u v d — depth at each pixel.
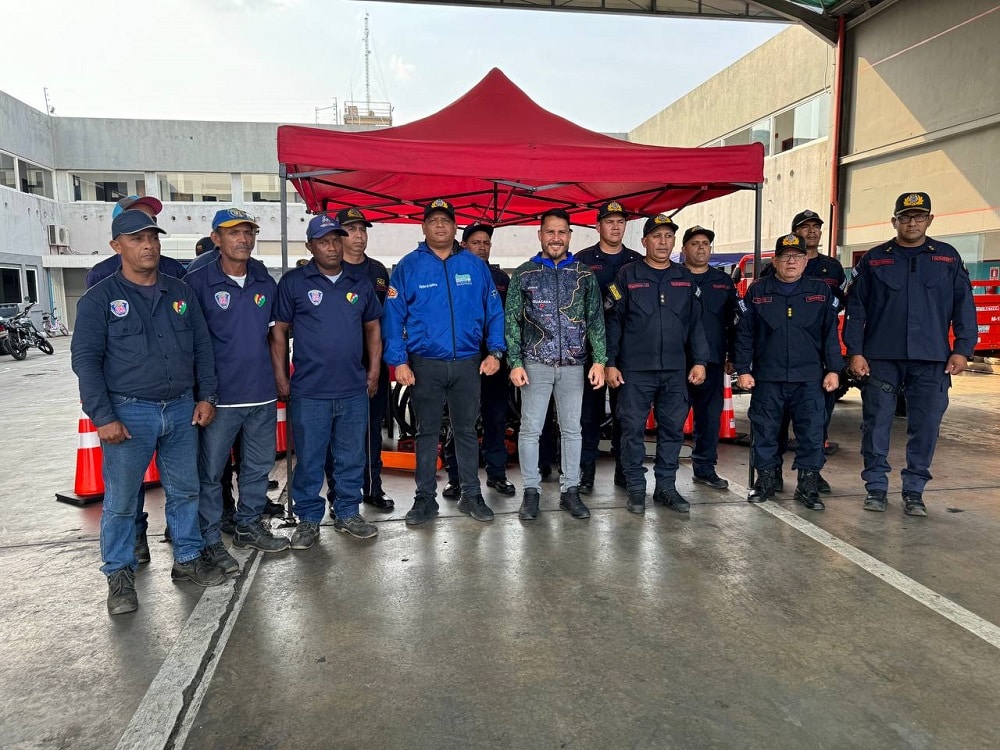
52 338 19.72
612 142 4.89
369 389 3.79
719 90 16.95
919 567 3.21
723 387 4.55
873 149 10.30
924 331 3.80
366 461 3.95
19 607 2.90
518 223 7.91
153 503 4.40
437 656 2.46
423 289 3.73
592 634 2.61
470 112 5.03
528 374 3.93
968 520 3.86
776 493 4.42
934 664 2.38
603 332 3.98
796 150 14.02
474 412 3.93
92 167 20.94
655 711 2.13
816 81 13.34
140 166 21.20
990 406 7.41
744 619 2.72
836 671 2.35
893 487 4.53
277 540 3.47
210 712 2.15
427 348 3.75
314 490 3.54
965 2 8.66
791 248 3.95
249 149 21.66
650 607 2.83
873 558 3.32
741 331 4.17
